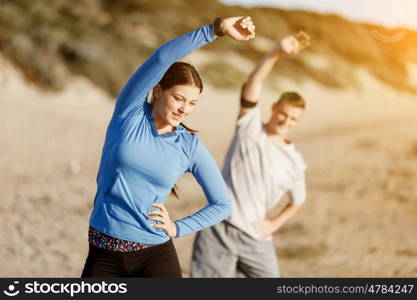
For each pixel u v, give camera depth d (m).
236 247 7.20
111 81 45.97
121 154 4.67
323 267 11.85
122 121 4.73
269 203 7.27
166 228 4.76
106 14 62.88
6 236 13.15
